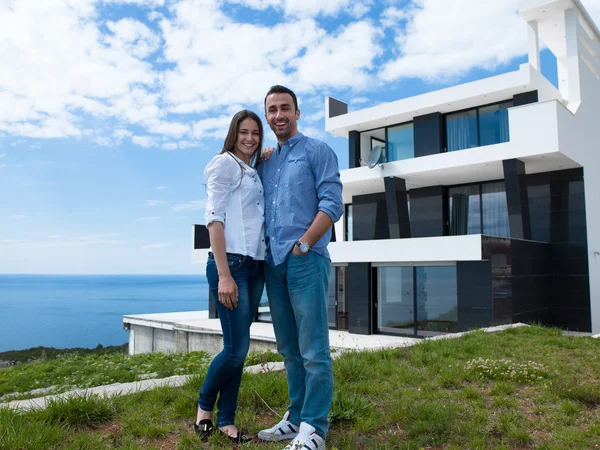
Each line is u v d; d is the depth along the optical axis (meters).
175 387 3.80
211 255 2.71
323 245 2.60
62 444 2.60
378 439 2.84
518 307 12.77
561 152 12.85
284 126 2.73
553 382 4.12
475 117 15.67
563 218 14.52
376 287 15.02
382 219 18.31
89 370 9.17
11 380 9.11
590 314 13.81
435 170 14.90
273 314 2.80
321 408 2.48
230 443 2.68
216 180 2.62
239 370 2.76
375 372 4.52
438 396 3.79
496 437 2.92
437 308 13.56
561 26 16.14
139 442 2.75
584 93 15.09
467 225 16.38
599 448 2.76
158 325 17.05
